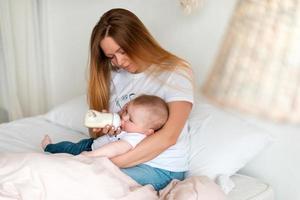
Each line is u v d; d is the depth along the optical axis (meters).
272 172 1.66
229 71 0.36
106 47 1.43
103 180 1.21
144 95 1.41
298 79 0.35
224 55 0.37
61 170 1.20
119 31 1.39
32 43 2.60
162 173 1.39
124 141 1.35
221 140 1.52
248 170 1.73
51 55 2.73
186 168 1.47
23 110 2.68
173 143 1.36
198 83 1.87
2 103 2.57
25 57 2.60
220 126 1.58
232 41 0.37
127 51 1.41
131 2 2.11
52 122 2.07
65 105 2.09
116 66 1.56
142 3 2.05
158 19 1.99
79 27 2.49
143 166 1.38
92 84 1.60
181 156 1.45
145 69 1.51
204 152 1.50
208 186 1.24
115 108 1.55
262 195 1.49
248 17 0.36
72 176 1.20
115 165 1.30
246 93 0.36
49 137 1.82
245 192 1.48
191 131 1.59
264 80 0.35
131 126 1.38
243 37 0.36
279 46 0.35
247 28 0.36
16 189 1.20
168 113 1.38
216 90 0.37
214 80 0.37
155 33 2.02
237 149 1.50
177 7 1.89
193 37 1.86
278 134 1.60
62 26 2.59
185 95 1.40
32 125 2.03
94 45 1.49
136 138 1.36
